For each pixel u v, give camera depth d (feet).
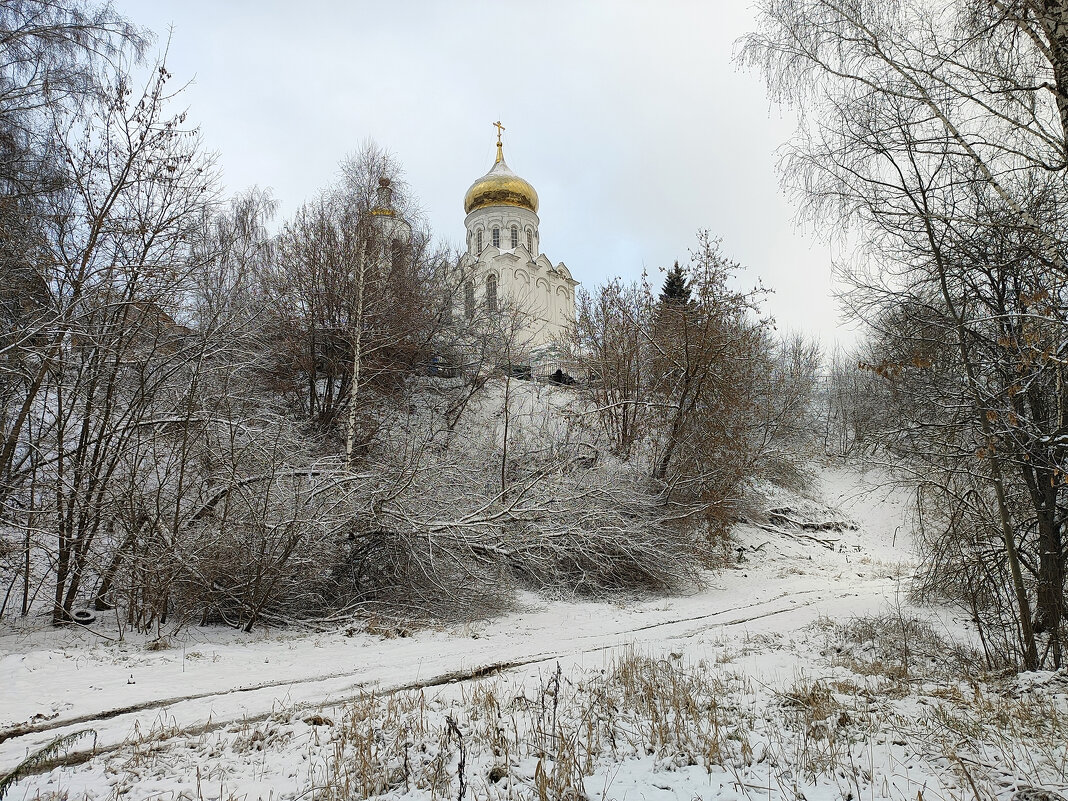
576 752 18.22
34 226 39.68
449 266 92.79
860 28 26.32
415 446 61.93
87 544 39.83
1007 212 25.58
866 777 16.14
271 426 49.01
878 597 59.88
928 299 28.86
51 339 39.01
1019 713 21.17
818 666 30.53
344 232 78.02
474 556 53.42
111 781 17.57
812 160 28.66
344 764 17.99
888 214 27.84
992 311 27.63
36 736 21.57
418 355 86.74
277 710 24.25
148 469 42.09
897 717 20.98
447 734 19.72
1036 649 28.55
